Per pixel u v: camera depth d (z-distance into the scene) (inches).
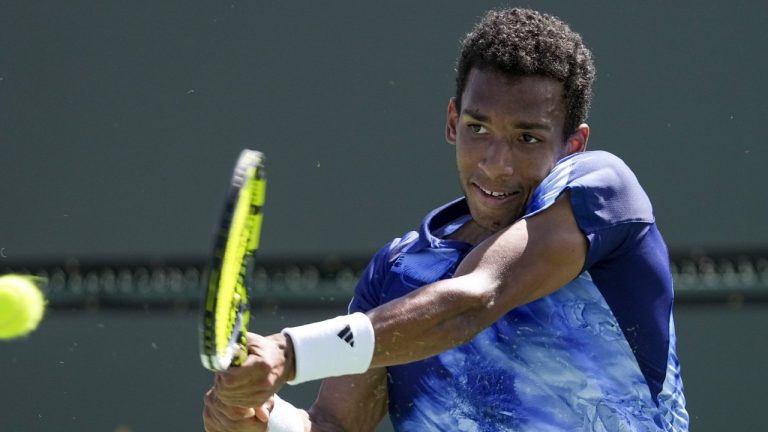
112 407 1196.5
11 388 1196.5
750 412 1159.6
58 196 1245.1
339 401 549.3
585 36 1181.7
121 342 1211.9
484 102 482.0
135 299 1230.3
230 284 407.8
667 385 491.5
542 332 484.4
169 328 1208.8
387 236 1224.2
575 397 485.4
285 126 1221.7
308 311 1232.8
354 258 1230.3
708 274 1193.4
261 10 1213.7
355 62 1210.6
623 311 479.8
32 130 1244.5
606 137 1190.3
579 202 458.9
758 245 1190.3
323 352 424.5
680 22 1176.2
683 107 1184.2
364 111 1214.3
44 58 1238.9
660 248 485.7
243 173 396.5
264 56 1217.4
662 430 490.9
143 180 1238.3
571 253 453.4
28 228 1248.2
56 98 1240.2
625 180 477.4
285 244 1235.2
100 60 1234.0
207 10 1219.2
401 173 1216.8
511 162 483.5
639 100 1185.4
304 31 1211.2
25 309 536.7
